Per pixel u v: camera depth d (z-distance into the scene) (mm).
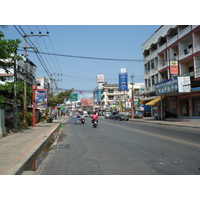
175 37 30031
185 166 6270
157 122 29422
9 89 18938
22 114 23203
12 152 8227
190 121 26438
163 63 35031
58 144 11648
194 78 25656
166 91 28922
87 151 9102
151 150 8953
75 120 32469
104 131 18641
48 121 34469
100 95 93500
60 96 38344
